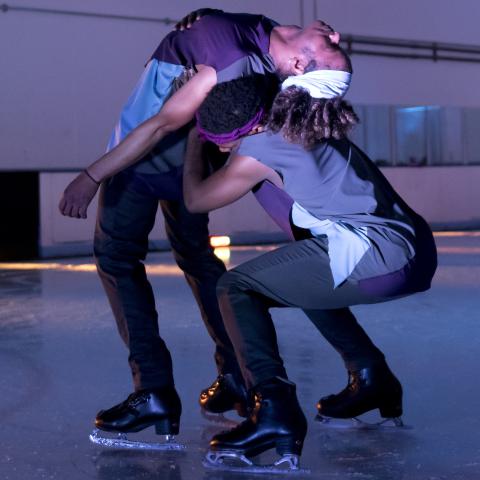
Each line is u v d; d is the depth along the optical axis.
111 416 2.36
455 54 14.24
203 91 2.11
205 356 3.68
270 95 2.08
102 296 6.14
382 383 2.50
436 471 2.09
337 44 2.09
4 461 2.22
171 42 2.27
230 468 2.14
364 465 2.15
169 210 2.56
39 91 10.68
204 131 2.14
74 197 2.19
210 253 2.61
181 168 2.41
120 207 2.41
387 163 13.72
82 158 10.97
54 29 10.77
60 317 5.08
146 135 2.16
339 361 3.52
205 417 2.66
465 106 14.39
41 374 3.39
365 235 2.05
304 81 2.03
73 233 10.85
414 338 4.05
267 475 2.09
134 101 2.34
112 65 11.19
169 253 10.70
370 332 4.25
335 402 2.53
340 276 2.04
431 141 14.10
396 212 2.12
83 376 3.34
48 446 2.37
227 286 2.17
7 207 10.38
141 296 2.44
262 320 2.16
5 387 3.16
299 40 2.07
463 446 2.30
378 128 13.66
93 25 11.05
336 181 2.06
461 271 7.27
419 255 2.10
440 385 3.05
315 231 2.12
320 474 2.09
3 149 10.45
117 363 3.60
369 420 2.64
